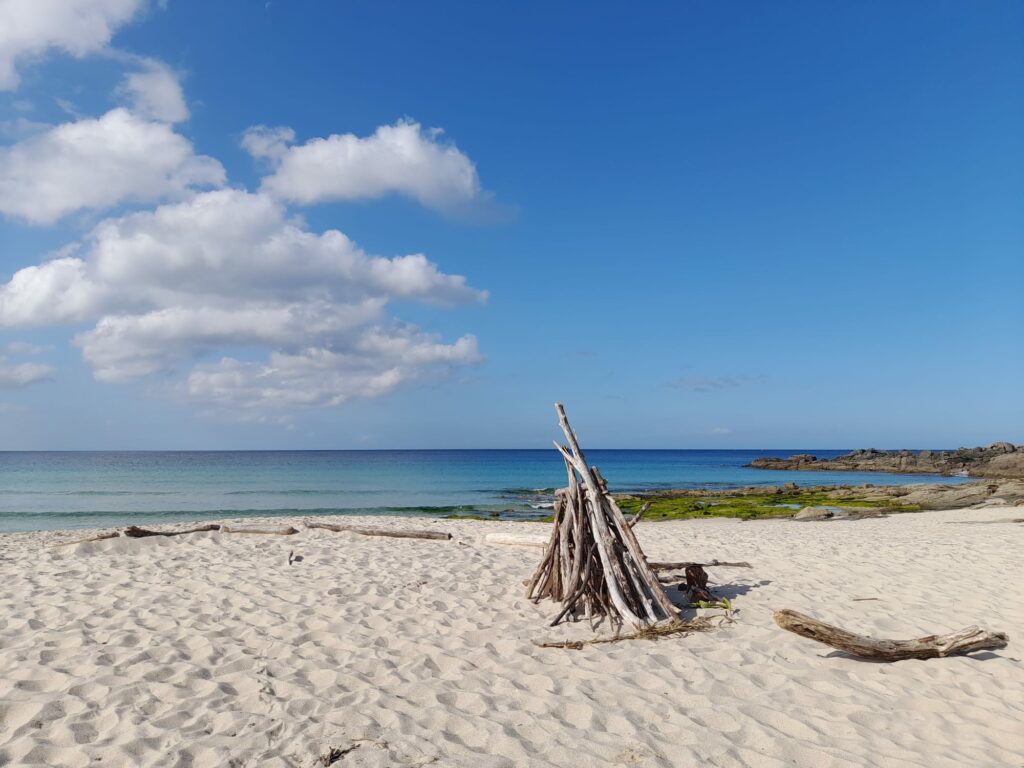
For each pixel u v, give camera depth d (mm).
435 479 45844
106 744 3971
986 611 7172
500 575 8945
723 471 67375
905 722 4480
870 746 4129
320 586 8086
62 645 5680
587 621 6660
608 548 6836
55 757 3834
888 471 62750
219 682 4965
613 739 4152
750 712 4570
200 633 6070
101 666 5188
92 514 22453
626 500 26734
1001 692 4980
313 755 3900
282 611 6918
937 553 11117
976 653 5762
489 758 3904
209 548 10898
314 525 13289
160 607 6949
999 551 11289
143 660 5348
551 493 33500
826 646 5930
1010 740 4234
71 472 50625
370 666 5406
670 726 4355
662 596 6738
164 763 3764
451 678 5184
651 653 5742
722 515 21281
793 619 5707
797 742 4137
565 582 7176
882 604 7445
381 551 10914
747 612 7012
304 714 4480
